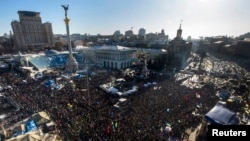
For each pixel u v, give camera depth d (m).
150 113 34.34
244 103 40.19
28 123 30.09
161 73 74.69
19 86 53.62
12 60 93.19
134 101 40.75
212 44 178.62
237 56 135.25
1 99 43.53
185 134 28.12
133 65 100.56
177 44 118.44
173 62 92.94
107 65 98.94
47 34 169.38
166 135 27.42
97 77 66.25
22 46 151.12
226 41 186.00
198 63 108.25
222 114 27.70
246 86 49.78
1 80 61.50
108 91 47.38
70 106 37.25
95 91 48.53
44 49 142.00
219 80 64.19
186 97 41.97
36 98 42.28
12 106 40.16
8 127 30.58
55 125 30.47
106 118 32.47
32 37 158.88
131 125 30.05
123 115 34.03
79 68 91.75
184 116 33.19
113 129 28.55
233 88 51.56
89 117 32.81
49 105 38.41
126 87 52.84
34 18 157.75
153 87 52.94
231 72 81.12
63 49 148.50
